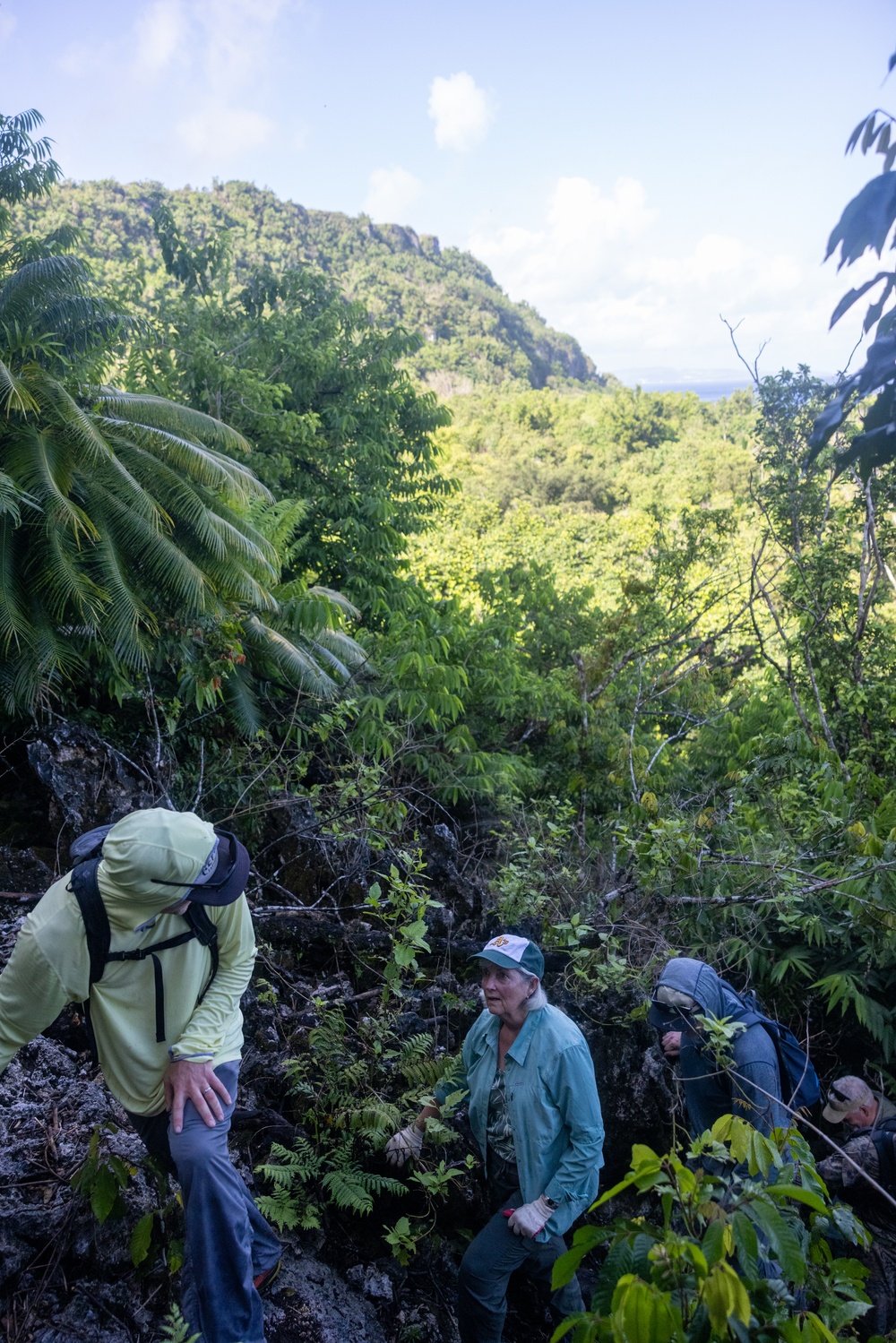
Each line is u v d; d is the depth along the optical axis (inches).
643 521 1258.0
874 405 49.4
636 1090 149.3
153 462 212.8
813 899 184.5
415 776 247.1
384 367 506.0
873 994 175.2
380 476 476.1
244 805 190.4
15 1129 105.1
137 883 76.5
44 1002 78.7
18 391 182.2
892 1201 108.1
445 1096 121.8
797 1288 75.5
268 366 470.0
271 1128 123.9
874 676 372.2
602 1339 65.1
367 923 169.2
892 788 283.4
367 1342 107.5
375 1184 117.8
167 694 216.2
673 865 187.2
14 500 177.5
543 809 260.5
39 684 177.2
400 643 292.0
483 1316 106.2
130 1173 93.3
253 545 223.9
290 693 247.0
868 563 391.5
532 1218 103.3
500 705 304.2
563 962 167.5
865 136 45.2
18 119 264.4
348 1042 139.8
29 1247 93.7
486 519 1493.6
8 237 279.1
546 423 4365.2
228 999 85.0
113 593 189.0
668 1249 64.7
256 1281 94.7
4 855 156.2
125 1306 93.4
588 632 436.1
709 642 389.4
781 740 271.1
